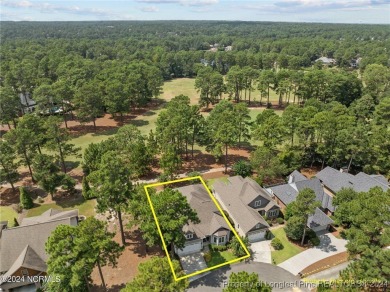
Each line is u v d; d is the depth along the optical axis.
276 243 42.28
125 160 59.00
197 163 67.75
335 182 55.72
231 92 112.06
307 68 172.25
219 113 75.06
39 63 126.31
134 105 109.69
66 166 65.56
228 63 171.00
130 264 39.44
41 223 39.06
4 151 51.88
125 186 40.28
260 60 167.00
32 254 35.94
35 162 50.47
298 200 41.41
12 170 54.53
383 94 94.69
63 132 60.59
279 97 112.62
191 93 132.38
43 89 83.19
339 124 60.66
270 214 48.75
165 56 165.38
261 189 51.28
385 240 32.78
